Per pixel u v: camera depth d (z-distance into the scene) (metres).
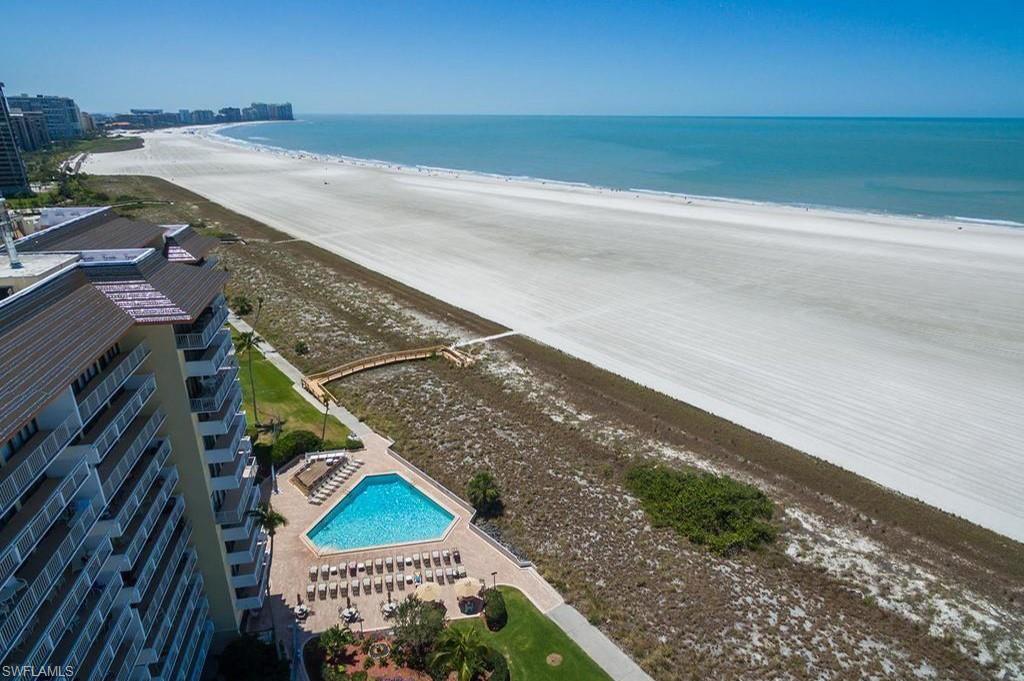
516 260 111.62
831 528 46.00
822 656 35.53
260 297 90.50
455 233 133.12
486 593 37.91
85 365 20.91
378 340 78.31
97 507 21.98
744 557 43.19
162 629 26.91
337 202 170.50
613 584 40.44
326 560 41.19
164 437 28.92
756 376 67.69
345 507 47.38
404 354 72.75
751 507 46.97
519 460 53.81
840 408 61.25
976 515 47.12
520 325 82.50
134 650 24.59
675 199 174.50
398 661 33.19
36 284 22.75
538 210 158.75
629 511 47.88
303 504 46.75
